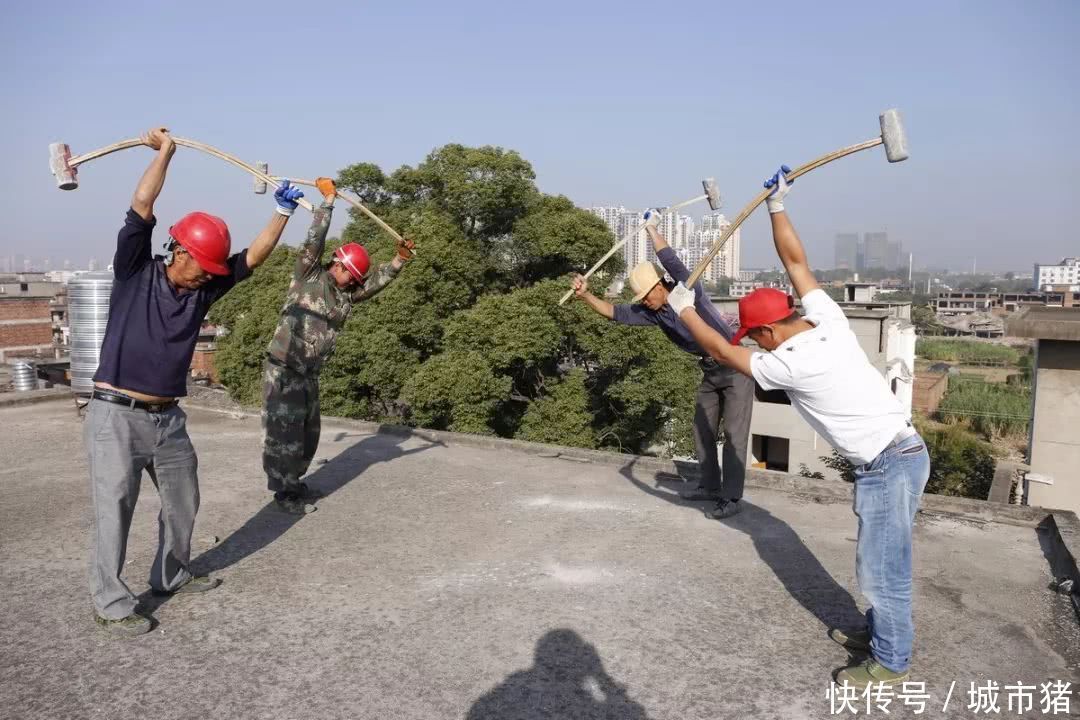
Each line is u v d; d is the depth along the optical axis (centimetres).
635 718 270
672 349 2012
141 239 313
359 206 477
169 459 347
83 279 828
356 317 2034
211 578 390
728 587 387
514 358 1883
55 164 316
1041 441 1176
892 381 2673
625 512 514
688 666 308
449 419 1964
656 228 484
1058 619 353
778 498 552
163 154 321
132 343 321
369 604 365
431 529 477
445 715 270
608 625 344
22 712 271
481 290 2303
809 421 296
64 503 533
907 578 285
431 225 2108
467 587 386
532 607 362
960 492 2389
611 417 2205
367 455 682
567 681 295
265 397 494
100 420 323
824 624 346
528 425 2023
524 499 544
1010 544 457
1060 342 1152
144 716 269
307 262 469
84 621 346
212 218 327
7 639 329
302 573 405
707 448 515
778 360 286
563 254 2136
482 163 2244
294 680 294
